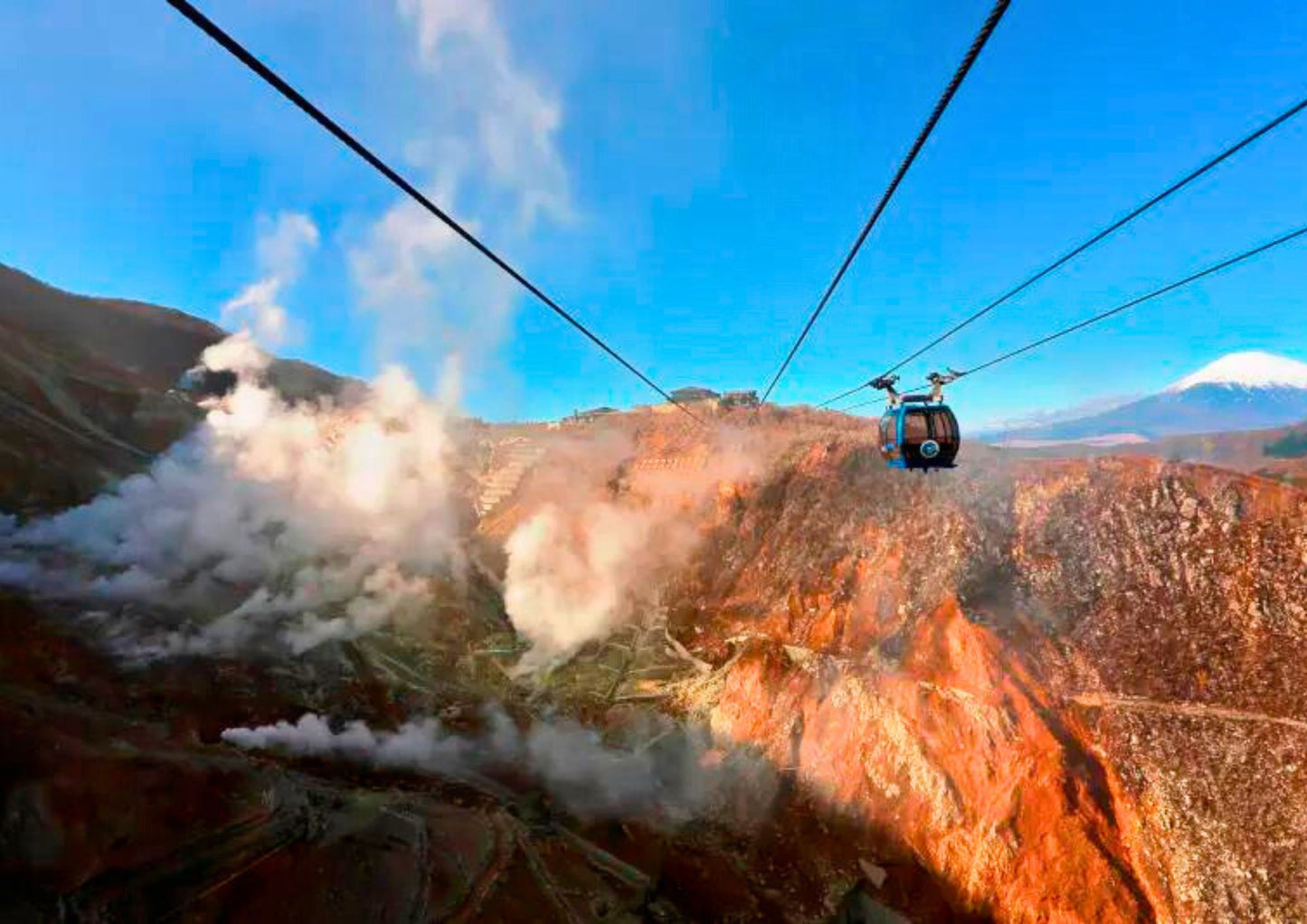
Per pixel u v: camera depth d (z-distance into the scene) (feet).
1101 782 98.48
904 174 27.73
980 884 96.17
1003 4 17.20
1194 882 87.40
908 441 59.06
